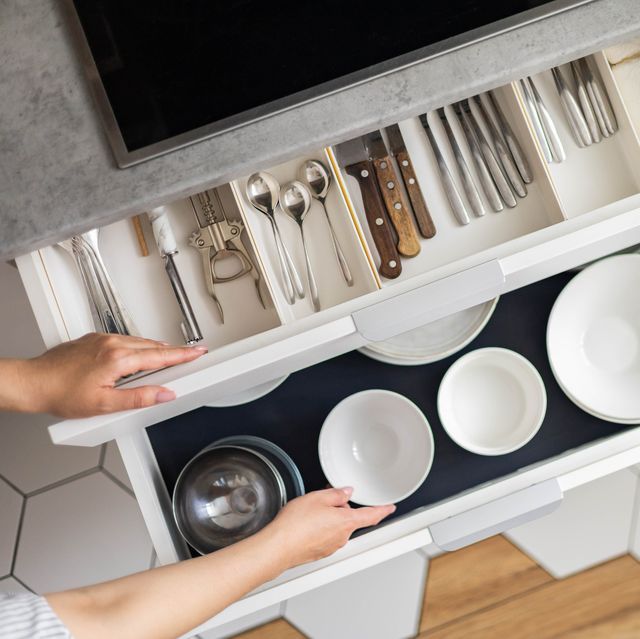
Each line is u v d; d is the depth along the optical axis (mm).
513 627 1257
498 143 864
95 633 530
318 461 911
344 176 880
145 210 741
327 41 698
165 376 720
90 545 1318
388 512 774
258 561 656
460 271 704
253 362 691
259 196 861
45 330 773
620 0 708
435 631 1267
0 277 1273
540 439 893
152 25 696
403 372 915
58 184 727
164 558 800
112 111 709
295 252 869
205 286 871
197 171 719
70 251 833
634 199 704
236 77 703
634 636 1238
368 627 1273
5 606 493
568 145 880
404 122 891
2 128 733
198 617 597
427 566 1278
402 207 869
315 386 921
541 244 688
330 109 716
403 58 704
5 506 1324
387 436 901
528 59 710
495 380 901
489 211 880
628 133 837
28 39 731
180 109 709
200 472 862
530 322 909
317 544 727
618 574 1250
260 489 857
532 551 1267
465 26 700
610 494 1263
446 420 883
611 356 888
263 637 1275
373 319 690
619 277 861
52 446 1323
